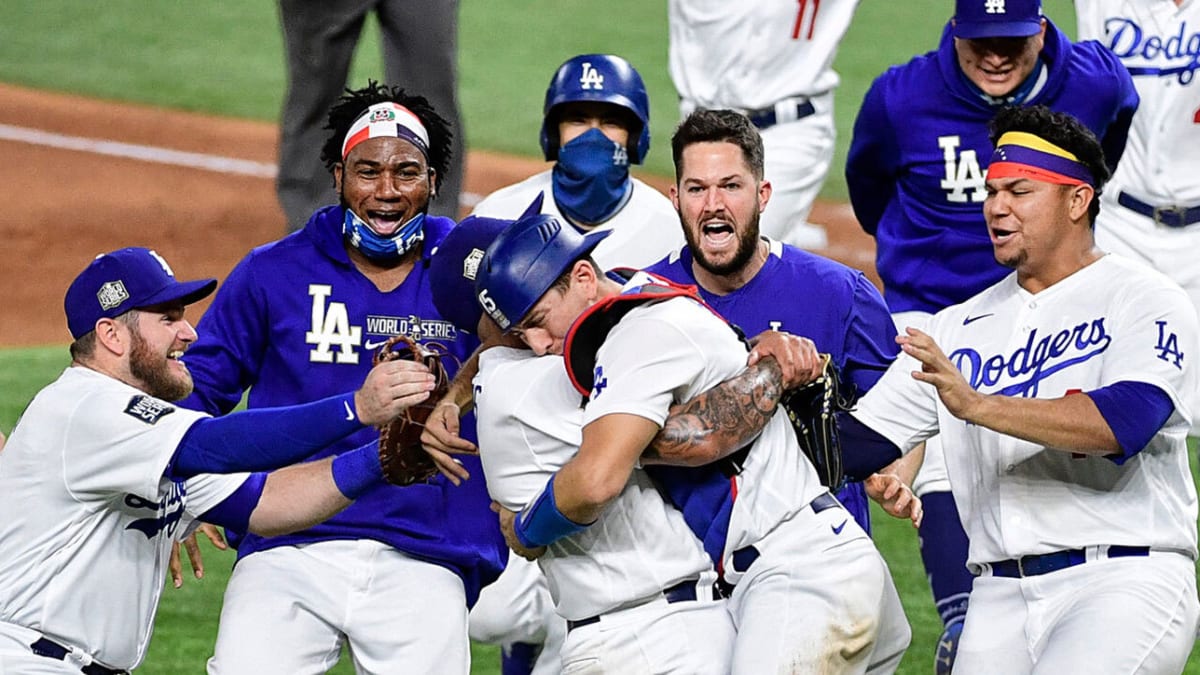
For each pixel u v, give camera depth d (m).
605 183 25.92
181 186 58.44
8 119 64.31
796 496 19.41
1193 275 32.38
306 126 42.00
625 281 19.66
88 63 71.44
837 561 19.30
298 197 42.50
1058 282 20.62
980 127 27.33
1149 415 19.12
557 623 24.73
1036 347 20.50
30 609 19.97
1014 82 26.94
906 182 28.16
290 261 22.62
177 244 53.12
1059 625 19.73
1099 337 20.08
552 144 26.61
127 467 19.66
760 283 22.27
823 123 36.25
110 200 56.62
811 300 22.22
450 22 40.91
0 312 47.00
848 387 22.50
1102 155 20.33
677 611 19.09
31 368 41.25
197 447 19.66
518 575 24.44
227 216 55.84
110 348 20.39
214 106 67.25
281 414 19.52
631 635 19.02
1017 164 20.25
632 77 26.30
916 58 28.27
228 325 22.66
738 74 35.91
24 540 20.00
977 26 26.42
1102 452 19.17
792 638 18.88
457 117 41.41
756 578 19.39
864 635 19.27
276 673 21.14
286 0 41.09
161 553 21.00
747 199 21.33
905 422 21.05
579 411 18.98
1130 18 32.09
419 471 20.38
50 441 19.95
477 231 21.45
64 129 63.59
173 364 20.83
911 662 28.69
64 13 77.88
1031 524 20.14
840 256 53.88
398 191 21.95
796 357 18.78
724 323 19.14
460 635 21.98
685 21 37.00
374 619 21.70
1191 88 31.70
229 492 20.52
